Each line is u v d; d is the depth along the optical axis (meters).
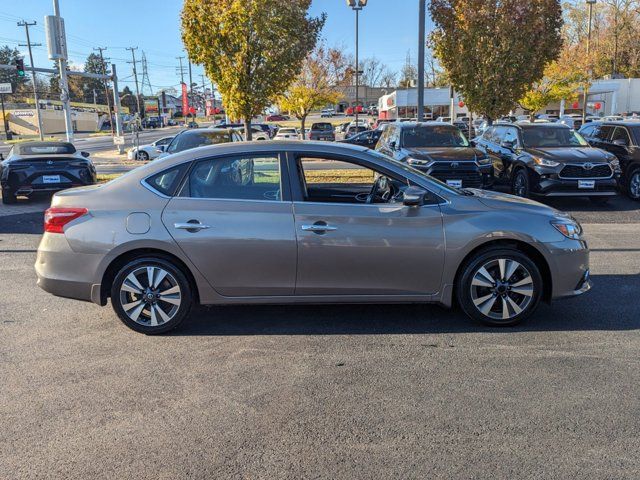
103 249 4.75
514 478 2.92
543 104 31.72
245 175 4.90
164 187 4.87
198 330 5.06
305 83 34.34
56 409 3.68
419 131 12.88
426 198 4.93
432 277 4.90
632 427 3.39
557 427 3.40
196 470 3.01
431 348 4.61
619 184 13.52
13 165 11.99
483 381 4.01
